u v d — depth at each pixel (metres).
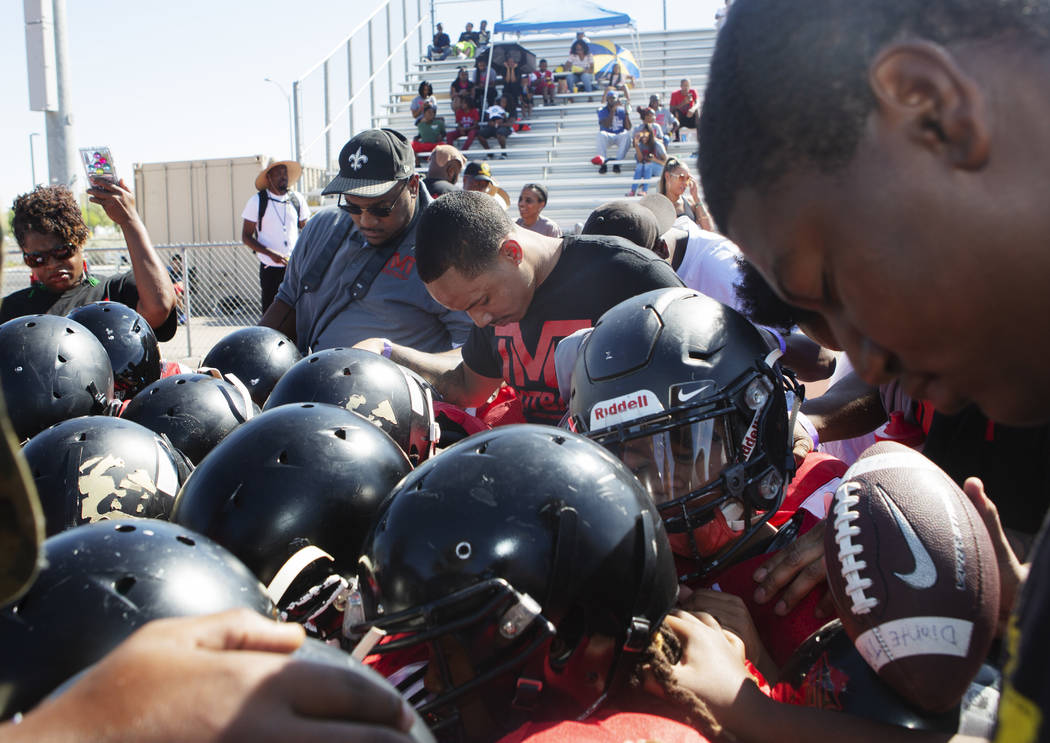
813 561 1.57
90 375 2.79
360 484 1.68
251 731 0.64
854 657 1.34
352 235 3.76
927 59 0.70
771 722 1.27
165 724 0.64
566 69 17.16
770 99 0.77
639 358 1.61
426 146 15.29
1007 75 0.69
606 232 3.56
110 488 1.86
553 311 2.49
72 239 3.94
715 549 1.63
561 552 1.25
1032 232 0.69
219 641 0.72
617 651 1.29
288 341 3.34
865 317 0.78
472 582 1.24
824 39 0.74
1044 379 0.75
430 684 1.32
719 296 3.76
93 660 1.15
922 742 1.23
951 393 0.81
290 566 1.49
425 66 18.47
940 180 0.70
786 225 0.80
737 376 1.61
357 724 0.68
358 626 1.32
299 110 11.98
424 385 2.44
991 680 1.38
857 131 0.73
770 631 1.63
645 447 1.58
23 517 0.55
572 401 1.75
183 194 13.77
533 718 1.28
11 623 1.17
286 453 1.67
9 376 2.67
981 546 1.27
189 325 9.23
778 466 1.66
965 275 0.71
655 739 1.16
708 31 18.41
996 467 1.80
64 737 0.64
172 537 1.31
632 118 15.78
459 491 1.31
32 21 8.75
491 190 6.93
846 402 2.42
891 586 1.25
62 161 8.99
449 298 2.40
